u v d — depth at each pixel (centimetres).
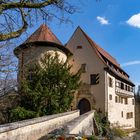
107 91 4012
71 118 2453
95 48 4194
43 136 1427
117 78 4650
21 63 1548
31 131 1370
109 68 4034
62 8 898
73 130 1611
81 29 4228
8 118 2366
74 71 4131
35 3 837
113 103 4294
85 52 4134
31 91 2742
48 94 2836
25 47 1541
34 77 2864
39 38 3553
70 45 4219
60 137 1199
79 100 4034
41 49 3438
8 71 1218
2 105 1570
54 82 3020
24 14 890
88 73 4075
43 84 2952
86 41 4162
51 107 2845
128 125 5197
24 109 2530
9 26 905
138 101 7088
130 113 5434
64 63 3192
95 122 3058
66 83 3100
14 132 1147
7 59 1238
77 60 4156
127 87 5294
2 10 803
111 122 4097
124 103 5028
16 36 862
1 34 830
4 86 1365
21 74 1505
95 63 4066
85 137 1203
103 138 1374
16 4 815
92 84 4031
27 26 891
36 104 2755
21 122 1249
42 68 2981
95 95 3988
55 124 1864
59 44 3572
